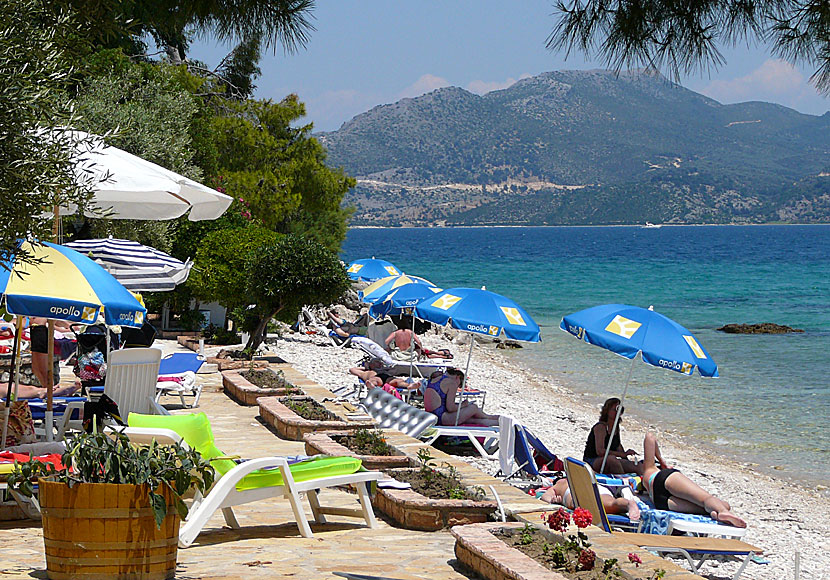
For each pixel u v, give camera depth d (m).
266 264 19.73
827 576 8.97
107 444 5.28
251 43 7.60
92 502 5.10
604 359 28.31
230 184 32.47
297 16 7.20
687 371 9.41
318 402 13.24
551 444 15.10
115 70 24.59
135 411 10.01
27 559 5.76
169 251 24.02
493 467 11.87
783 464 14.84
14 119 4.78
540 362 27.62
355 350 24.41
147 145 21.80
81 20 5.77
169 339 23.59
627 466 10.30
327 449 9.34
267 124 36.59
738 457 15.30
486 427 12.86
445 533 7.35
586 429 16.80
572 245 147.62
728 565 9.12
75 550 5.09
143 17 7.43
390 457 9.20
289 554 6.40
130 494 5.14
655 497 8.53
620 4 5.71
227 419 12.75
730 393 21.84
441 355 21.91
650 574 5.43
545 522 6.66
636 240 177.00
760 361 28.08
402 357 19.88
